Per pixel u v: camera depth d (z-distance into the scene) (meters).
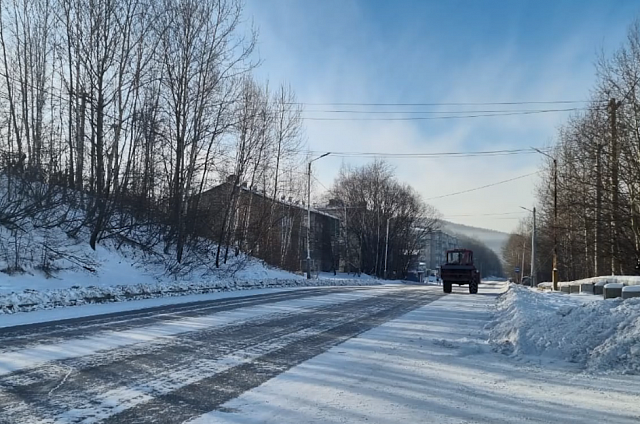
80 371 7.82
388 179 87.31
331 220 86.38
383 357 9.71
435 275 132.75
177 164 31.28
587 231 39.75
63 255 23.83
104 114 28.06
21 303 15.70
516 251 111.81
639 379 8.20
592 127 38.66
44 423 5.53
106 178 29.14
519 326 11.40
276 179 44.66
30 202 25.00
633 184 33.59
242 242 41.44
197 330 12.25
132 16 28.53
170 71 30.73
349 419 5.98
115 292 19.89
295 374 8.13
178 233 31.33
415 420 6.02
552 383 7.98
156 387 7.11
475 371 8.74
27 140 28.25
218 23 31.91
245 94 37.16
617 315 10.10
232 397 6.74
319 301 21.27
